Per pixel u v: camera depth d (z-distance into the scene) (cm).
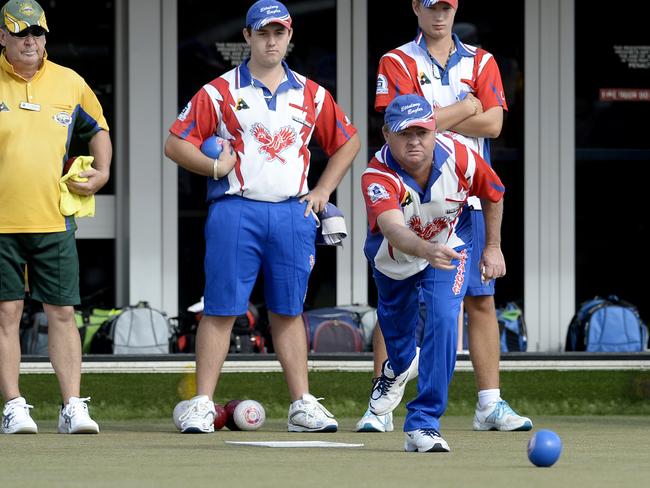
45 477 1406
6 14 2109
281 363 2217
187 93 3434
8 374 2147
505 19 3541
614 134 3581
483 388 2236
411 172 1734
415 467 1523
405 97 1714
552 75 3541
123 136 3428
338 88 3466
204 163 2120
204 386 2158
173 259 3412
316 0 3462
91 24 3444
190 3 3434
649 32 3581
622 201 3584
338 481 1359
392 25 3488
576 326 3288
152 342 3089
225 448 1816
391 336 1900
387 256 1783
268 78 2156
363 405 2639
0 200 2130
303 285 2191
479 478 1392
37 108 2138
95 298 3422
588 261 3578
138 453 1730
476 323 2234
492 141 3538
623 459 1648
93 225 3419
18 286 2150
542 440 1522
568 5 3534
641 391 2759
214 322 2164
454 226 1786
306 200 2180
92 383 2609
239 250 2144
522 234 3534
